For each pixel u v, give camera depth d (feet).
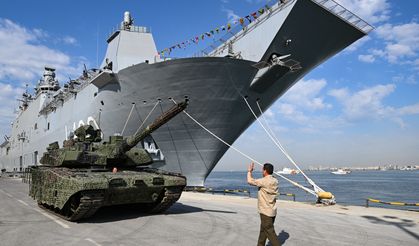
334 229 28.86
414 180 261.85
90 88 89.40
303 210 42.14
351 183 214.69
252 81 66.64
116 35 87.20
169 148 74.43
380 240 24.70
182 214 37.32
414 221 33.42
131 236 25.99
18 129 183.83
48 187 36.45
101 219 33.96
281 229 28.81
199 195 65.21
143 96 71.15
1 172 221.87
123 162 41.16
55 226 30.48
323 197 48.24
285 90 75.05
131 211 39.27
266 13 63.05
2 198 56.59
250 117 74.33
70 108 105.50
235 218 34.45
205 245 22.99
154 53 84.69
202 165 75.15
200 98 67.05
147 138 75.20
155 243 23.66
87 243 23.93
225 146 74.38
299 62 65.10
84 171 36.68
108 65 83.51
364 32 63.72
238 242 23.81
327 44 65.67
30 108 160.66
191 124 70.54
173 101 68.44
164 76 66.28
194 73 64.28
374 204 91.45
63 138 110.73
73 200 32.17
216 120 70.08
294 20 58.29
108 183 30.55
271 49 61.93
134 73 69.36
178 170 75.92
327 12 58.13
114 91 76.33
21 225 31.07
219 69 63.21
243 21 66.85
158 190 34.94
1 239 25.44
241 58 65.46
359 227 29.89
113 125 80.74
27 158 159.33
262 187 19.62
